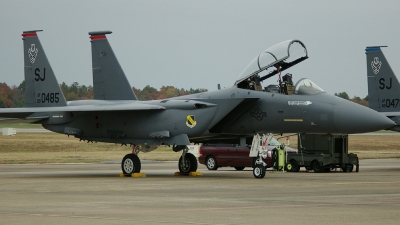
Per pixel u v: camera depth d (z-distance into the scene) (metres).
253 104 47.50
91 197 32.22
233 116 48.38
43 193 34.44
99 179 45.69
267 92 47.34
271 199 31.14
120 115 50.50
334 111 44.66
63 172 55.06
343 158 58.03
